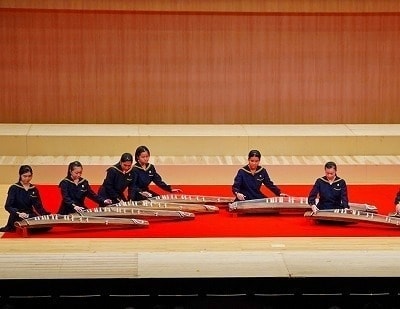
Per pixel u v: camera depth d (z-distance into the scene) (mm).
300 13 14094
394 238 9758
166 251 9266
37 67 14094
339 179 10422
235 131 13625
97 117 14281
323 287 8484
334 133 13453
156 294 8484
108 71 14203
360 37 14336
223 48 14273
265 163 12633
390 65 14367
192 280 8469
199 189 12172
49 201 11305
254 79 14352
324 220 10219
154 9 13789
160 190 12031
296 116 14430
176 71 14281
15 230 9938
